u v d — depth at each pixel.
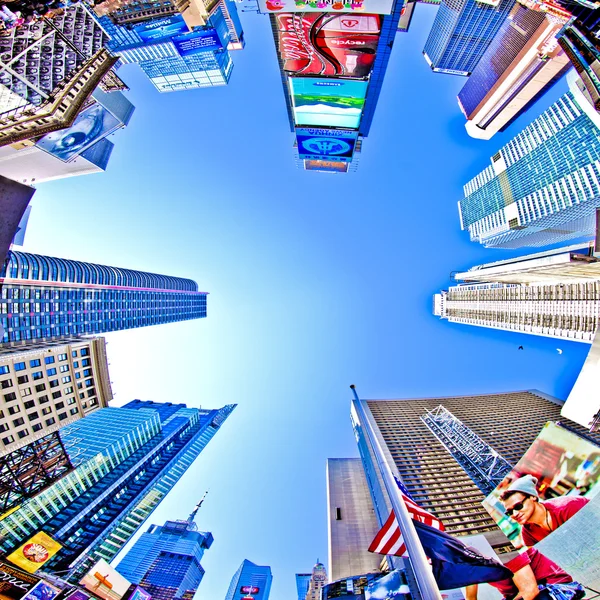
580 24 23.36
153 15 88.31
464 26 155.50
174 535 196.75
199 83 158.25
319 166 47.62
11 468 36.09
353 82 34.12
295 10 28.58
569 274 57.62
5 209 10.70
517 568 15.34
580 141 137.00
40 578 39.09
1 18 21.58
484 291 199.25
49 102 26.19
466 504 65.81
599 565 12.20
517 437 98.81
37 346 65.62
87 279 132.38
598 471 12.38
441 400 135.25
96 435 122.44
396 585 26.06
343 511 80.62
